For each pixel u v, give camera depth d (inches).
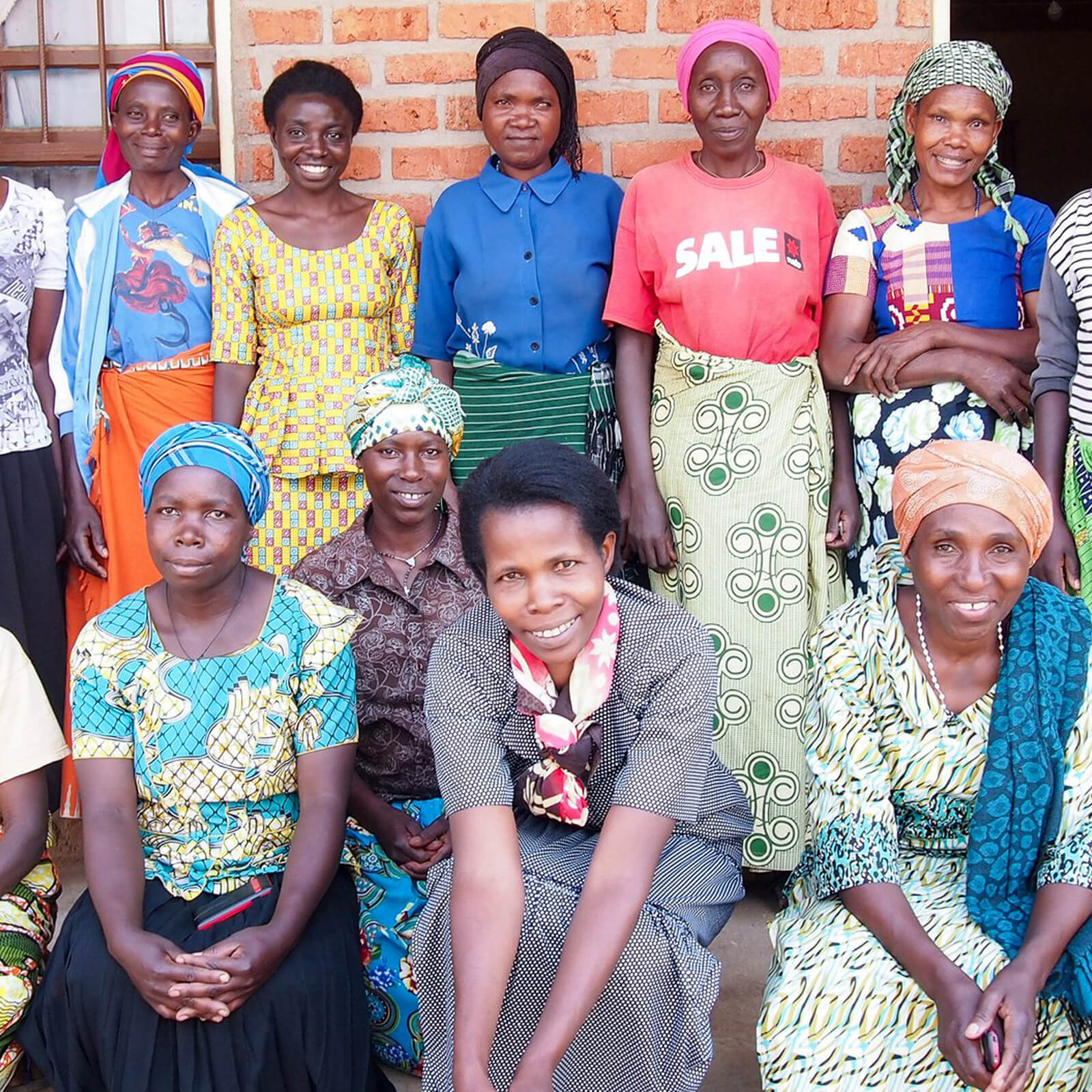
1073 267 122.4
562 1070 89.1
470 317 141.7
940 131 130.6
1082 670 91.0
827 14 149.6
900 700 94.0
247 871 99.7
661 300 135.7
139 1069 90.9
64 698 146.0
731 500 130.3
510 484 84.4
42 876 106.9
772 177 135.8
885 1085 88.3
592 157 152.6
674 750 89.4
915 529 91.0
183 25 161.0
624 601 93.7
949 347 129.1
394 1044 110.2
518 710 91.7
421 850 107.7
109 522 143.2
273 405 140.1
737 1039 113.0
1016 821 90.4
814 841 96.4
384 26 151.8
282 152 140.9
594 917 83.9
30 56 161.0
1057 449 124.3
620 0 150.2
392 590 115.2
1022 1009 82.8
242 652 98.8
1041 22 359.9
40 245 141.5
